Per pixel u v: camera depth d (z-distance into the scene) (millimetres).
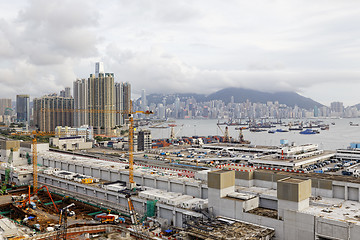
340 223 103812
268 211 131250
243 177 165250
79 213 170375
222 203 134500
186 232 117125
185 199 153625
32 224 150125
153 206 154375
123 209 166250
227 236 110688
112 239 128750
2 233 123438
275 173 160000
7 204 186500
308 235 110938
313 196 144375
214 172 137875
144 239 127875
